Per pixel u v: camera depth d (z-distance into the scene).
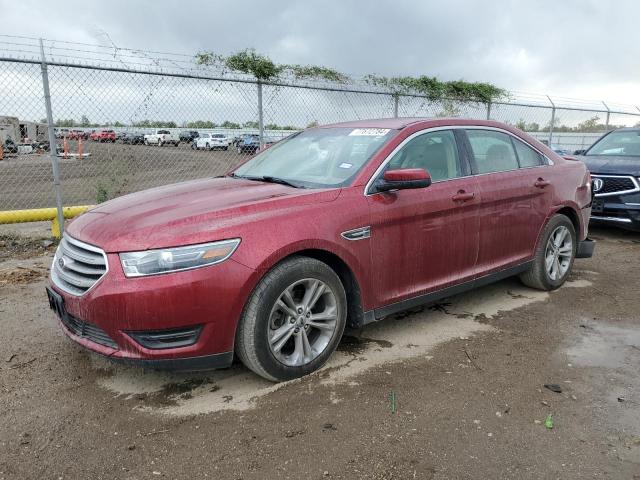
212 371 3.56
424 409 3.08
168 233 2.97
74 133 8.34
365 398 3.20
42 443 2.77
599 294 5.26
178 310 2.92
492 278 4.61
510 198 4.58
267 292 3.14
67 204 10.97
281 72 8.54
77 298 3.06
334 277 3.46
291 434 2.83
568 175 5.29
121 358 3.00
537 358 3.79
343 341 4.05
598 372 3.58
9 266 6.13
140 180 8.55
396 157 3.91
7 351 3.86
